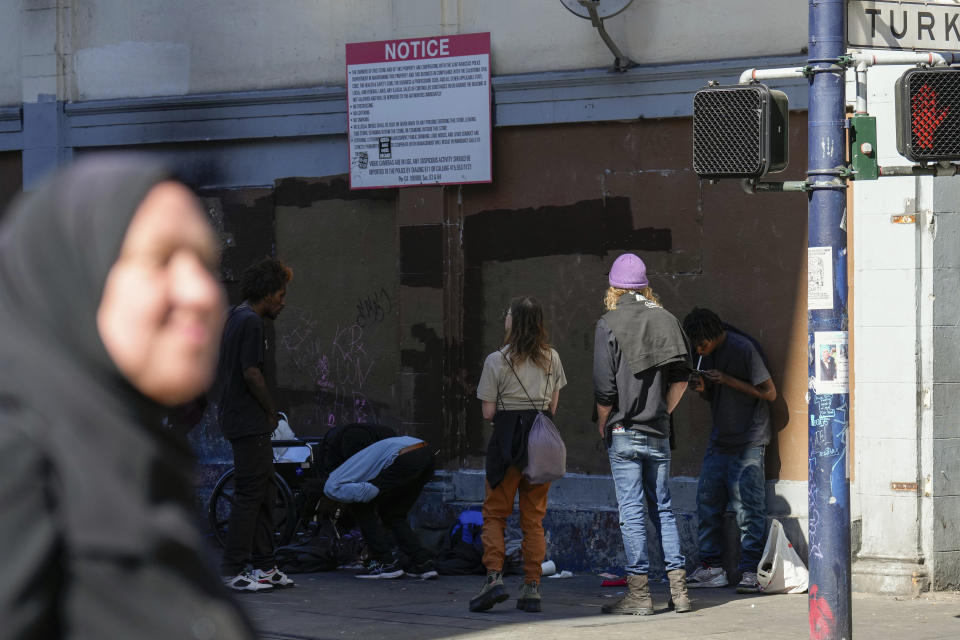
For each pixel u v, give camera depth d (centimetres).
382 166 1859
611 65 1728
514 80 1773
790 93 1623
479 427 1820
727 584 1602
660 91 1691
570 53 1758
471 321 1822
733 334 1597
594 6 1623
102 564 190
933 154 1052
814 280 1059
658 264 1705
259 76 1970
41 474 189
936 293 1512
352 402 1912
